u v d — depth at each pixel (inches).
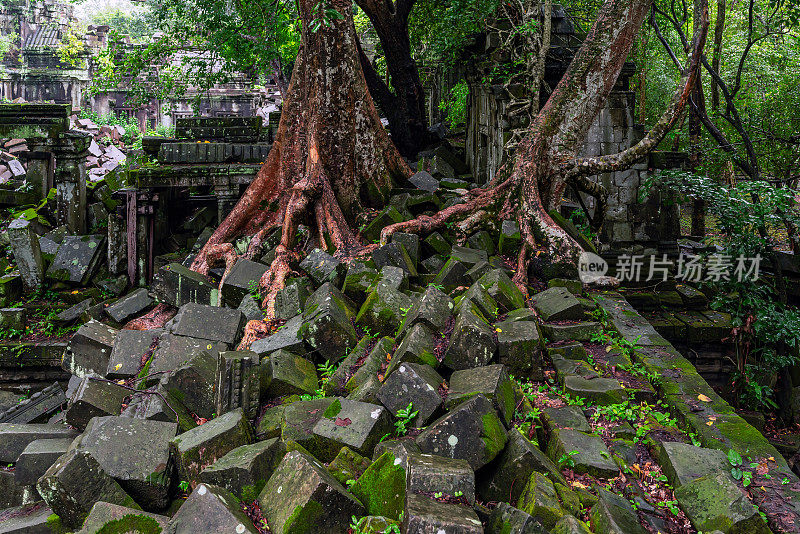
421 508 168.6
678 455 219.1
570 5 620.1
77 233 551.2
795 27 650.2
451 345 260.4
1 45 1332.4
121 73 695.1
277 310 340.2
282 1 620.4
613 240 511.8
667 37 781.9
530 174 416.5
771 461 225.5
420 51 812.6
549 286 379.9
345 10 422.9
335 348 299.4
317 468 191.8
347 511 185.5
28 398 422.0
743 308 435.2
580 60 415.8
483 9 505.0
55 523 201.6
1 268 517.7
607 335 331.6
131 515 187.9
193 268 425.7
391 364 260.5
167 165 482.6
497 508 182.5
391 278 336.5
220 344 300.5
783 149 582.2
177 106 1184.8
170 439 225.8
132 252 487.8
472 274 351.9
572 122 418.0
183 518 178.4
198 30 676.7
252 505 195.2
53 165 616.1
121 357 302.0
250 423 239.6
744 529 181.6
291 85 447.2
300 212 406.3
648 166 505.4
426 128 723.4
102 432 219.3
